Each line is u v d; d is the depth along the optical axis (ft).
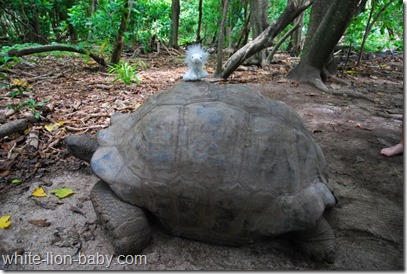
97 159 7.54
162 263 7.09
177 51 37.45
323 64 22.03
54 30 34.86
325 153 12.05
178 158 6.73
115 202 7.17
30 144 11.65
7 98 15.62
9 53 20.75
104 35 24.67
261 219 6.67
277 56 39.99
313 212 6.73
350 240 7.86
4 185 9.59
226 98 7.41
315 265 7.16
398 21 35.68
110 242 7.62
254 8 26.73
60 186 9.69
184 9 53.67
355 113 16.60
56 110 14.80
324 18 21.08
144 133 7.21
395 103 18.65
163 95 7.97
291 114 8.02
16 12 31.81
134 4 27.27
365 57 36.01
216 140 6.68
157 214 7.02
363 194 9.64
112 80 20.80
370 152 12.16
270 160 6.72
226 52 35.94
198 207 6.71
